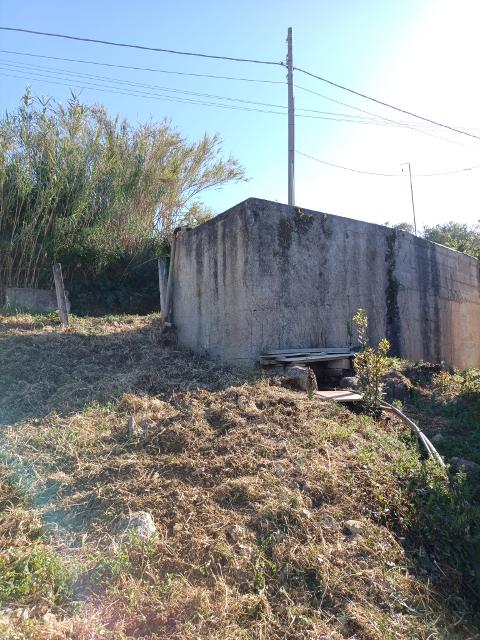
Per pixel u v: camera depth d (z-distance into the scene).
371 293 8.88
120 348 8.00
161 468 4.30
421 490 4.39
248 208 7.23
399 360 8.35
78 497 3.94
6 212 12.01
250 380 6.42
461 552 3.97
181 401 5.66
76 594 3.08
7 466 4.32
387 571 3.53
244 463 4.36
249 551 3.47
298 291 7.72
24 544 3.41
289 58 13.95
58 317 10.12
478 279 13.00
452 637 3.20
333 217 8.32
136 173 14.88
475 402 6.87
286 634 2.98
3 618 2.77
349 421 5.42
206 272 8.09
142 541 3.41
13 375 6.48
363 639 3.04
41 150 12.74
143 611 2.98
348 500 4.07
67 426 5.12
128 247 14.59
